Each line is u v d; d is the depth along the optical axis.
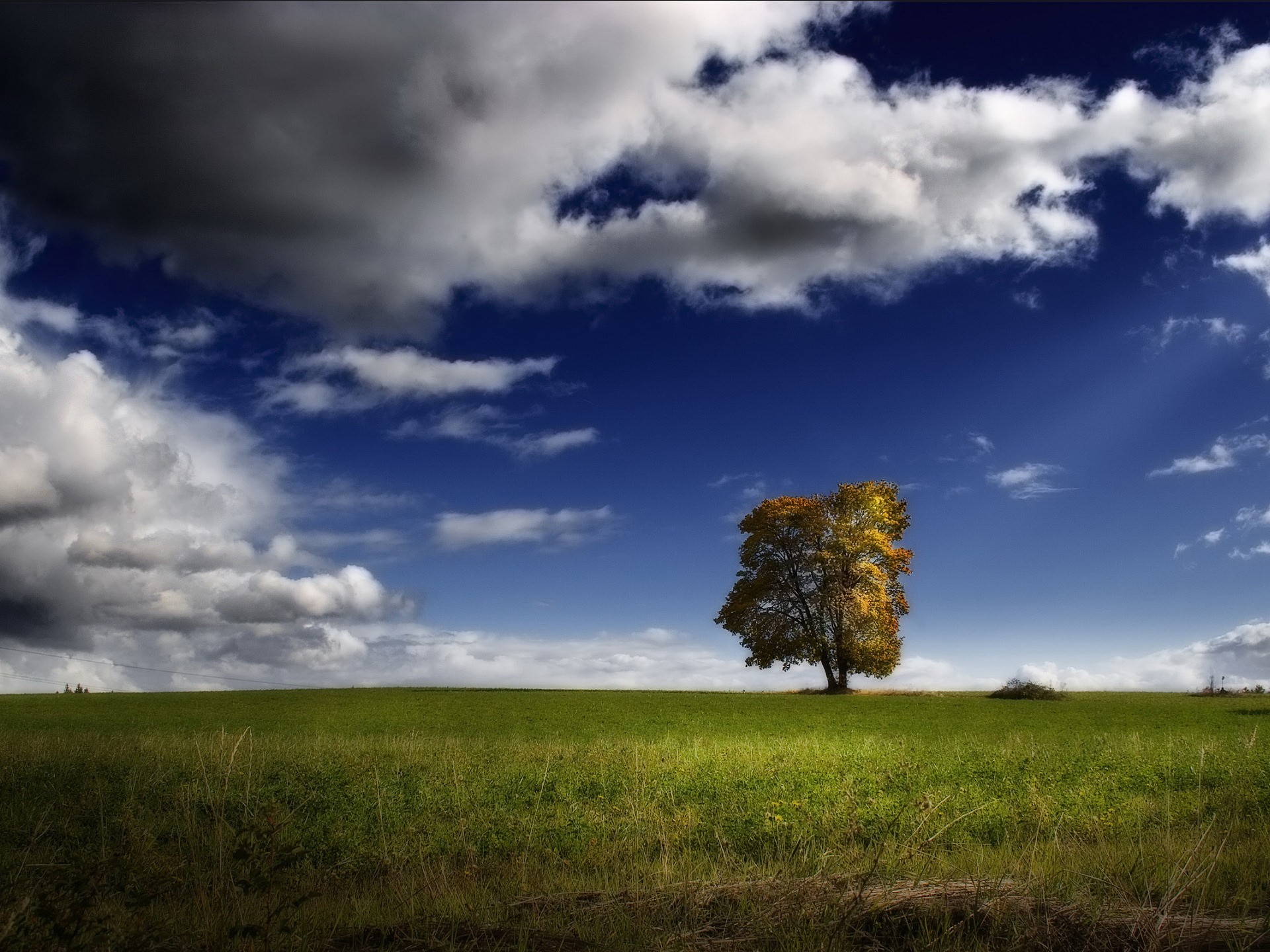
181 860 9.11
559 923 7.22
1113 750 21.78
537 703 50.34
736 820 12.29
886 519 58.22
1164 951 6.37
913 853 9.07
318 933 7.07
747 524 60.38
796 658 58.50
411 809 13.59
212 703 49.00
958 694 61.88
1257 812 12.22
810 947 6.51
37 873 8.66
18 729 33.12
